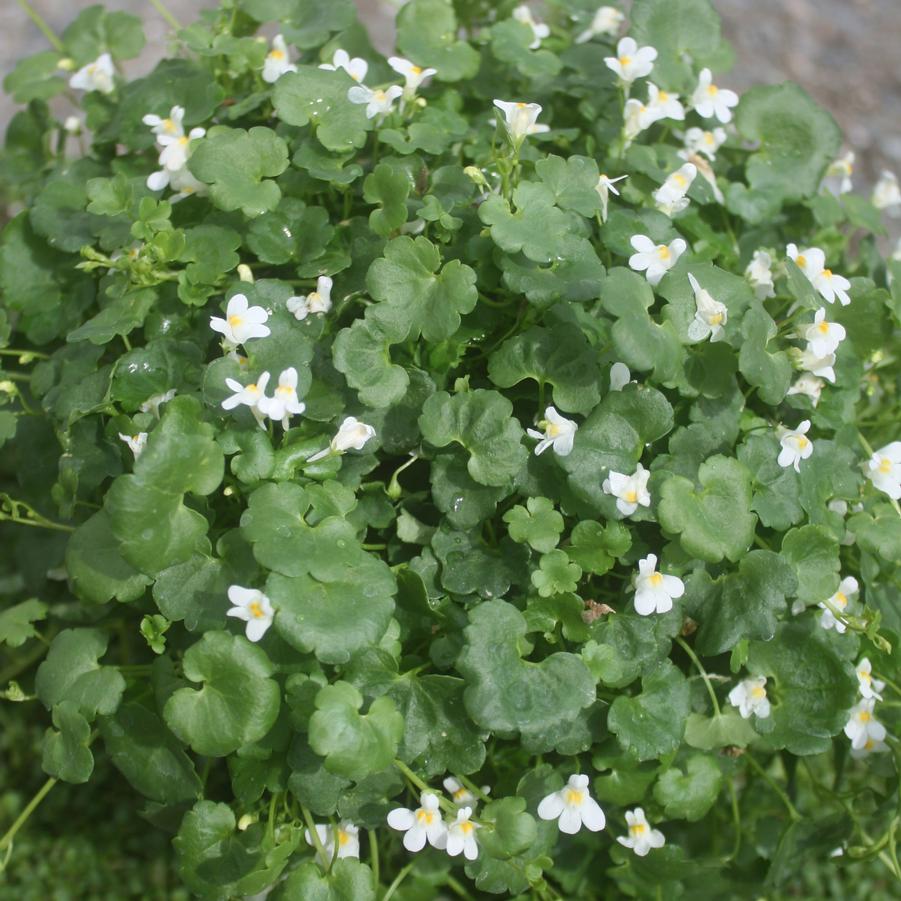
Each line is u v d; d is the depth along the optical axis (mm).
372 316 201
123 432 209
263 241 220
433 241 221
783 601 197
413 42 247
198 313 222
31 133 274
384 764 181
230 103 252
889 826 216
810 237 263
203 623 193
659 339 195
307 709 188
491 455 198
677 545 200
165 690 197
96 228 236
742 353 197
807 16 505
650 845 208
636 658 198
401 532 209
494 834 191
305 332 209
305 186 227
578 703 189
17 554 243
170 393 209
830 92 472
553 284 203
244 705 183
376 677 195
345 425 196
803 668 208
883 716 227
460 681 194
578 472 199
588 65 255
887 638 214
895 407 252
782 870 226
